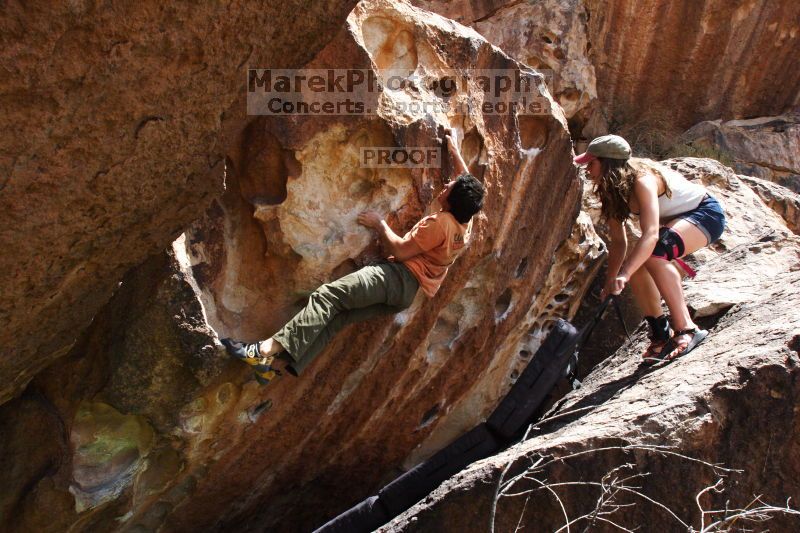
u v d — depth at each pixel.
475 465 3.65
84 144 2.18
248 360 3.15
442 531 3.39
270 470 4.12
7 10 1.82
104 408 3.29
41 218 2.22
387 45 3.49
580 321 5.91
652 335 4.26
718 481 3.10
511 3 7.55
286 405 3.78
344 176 3.38
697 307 4.46
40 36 1.90
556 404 4.55
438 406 4.73
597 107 8.73
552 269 5.20
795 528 3.19
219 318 3.35
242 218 3.35
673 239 4.02
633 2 8.29
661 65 8.88
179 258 3.09
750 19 8.54
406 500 4.15
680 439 3.25
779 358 3.35
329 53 3.14
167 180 2.51
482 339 4.55
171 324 3.09
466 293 4.30
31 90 1.97
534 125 4.17
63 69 2.00
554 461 3.29
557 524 3.27
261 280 3.42
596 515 2.98
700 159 6.91
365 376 4.00
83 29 1.98
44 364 2.85
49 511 3.14
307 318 3.19
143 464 3.47
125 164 2.33
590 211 6.18
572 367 4.55
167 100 2.30
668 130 9.18
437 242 3.30
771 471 3.25
